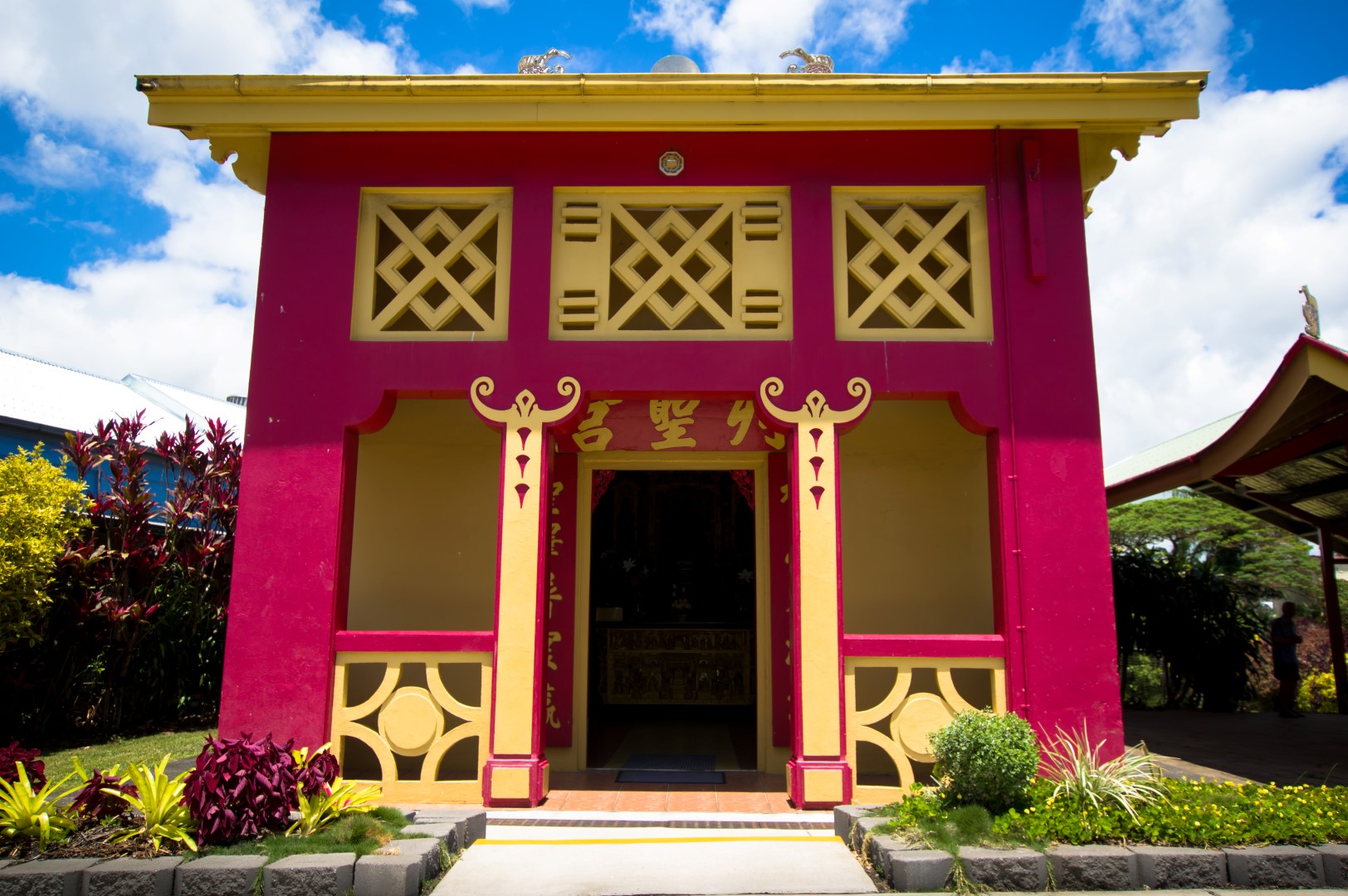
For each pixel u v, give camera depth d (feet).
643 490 36.47
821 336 19.15
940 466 22.76
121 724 27.94
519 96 18.83
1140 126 19.25
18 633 23.70
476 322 20.33
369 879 12.01
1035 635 17.97
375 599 22.24
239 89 18.74
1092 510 18.44
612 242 21.11
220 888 11.73
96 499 28.04
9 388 36.11
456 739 18.28
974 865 12.60
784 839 15.33
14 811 12.96
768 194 20.02
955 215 19.66
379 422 19.51
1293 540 61.36
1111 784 14.71
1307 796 15.21
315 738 17.85
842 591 18.40
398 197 20.11
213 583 30.86
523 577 18.40
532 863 13.84
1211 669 38.04
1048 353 18.99
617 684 31.17
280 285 19.49
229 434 31.65
